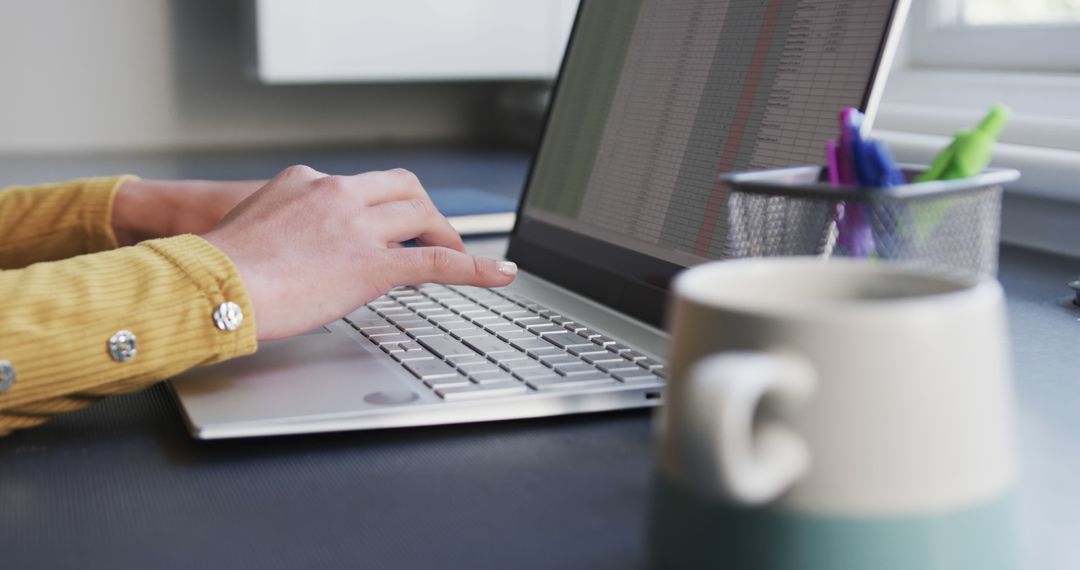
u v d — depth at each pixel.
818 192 0.41
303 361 0.53
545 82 1.96
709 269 0.30
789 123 0.59
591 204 0.75
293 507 0.39
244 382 0.50
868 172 0.44
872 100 0.54
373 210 0.58
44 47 1.92
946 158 0.46
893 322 0.26
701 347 0.28
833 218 0.41
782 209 0.43
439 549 0.35
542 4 1.85
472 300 0.68
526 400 0.47
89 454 0.45
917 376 0.26
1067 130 1.00
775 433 0.27
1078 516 0.37
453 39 1.82
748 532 0.27
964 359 0.27
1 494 0.40
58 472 0.43
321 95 2.08
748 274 0.30
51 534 0.37
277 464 0.43
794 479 0.27
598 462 0.43
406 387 0.49
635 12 0.78
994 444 0.28
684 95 0.69
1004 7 1.30
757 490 0.26
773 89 0.61
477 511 0.38
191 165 1.62
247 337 0.50
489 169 1.56
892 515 0.27
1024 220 0.95
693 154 0.66
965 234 0.42
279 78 1.74
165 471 0.42
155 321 0.48
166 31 1.97
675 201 0.66
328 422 0.45
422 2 1.79
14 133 1.92
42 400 0.46
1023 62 1.23
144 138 1.99
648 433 0.46
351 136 2.12
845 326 0.26
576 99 0.82
